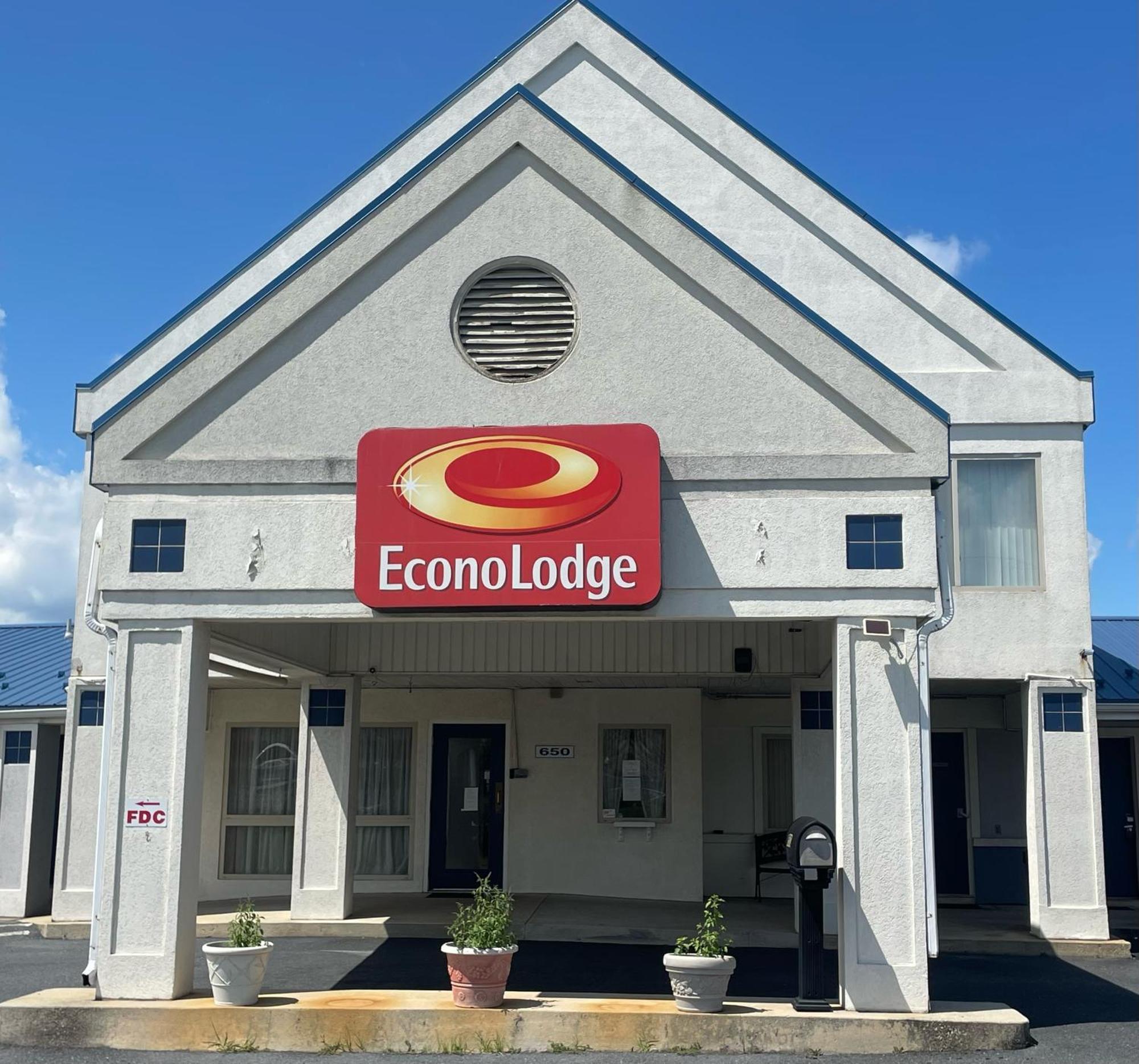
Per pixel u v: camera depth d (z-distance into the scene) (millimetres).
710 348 9852
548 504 9367
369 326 10078
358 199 15992
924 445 9555
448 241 10133
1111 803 17203
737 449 9711
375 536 9453
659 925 14195
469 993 9234
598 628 14484
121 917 9500
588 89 16172
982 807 17375
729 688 16719
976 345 14734
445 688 17078
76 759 14641
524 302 10047
